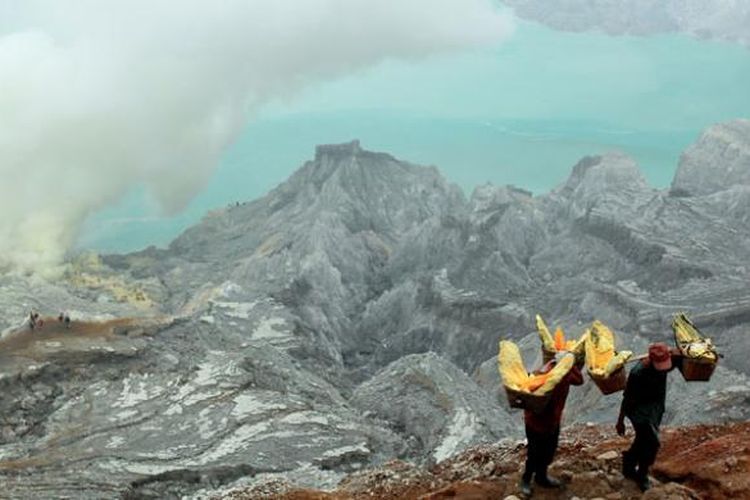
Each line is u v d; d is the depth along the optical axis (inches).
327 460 2977.4
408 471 883.4
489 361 4931.1
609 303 5162.4
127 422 3147.1
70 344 3718.0
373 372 5526.6
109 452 2878.9
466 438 3346.5
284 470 2866.6
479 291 6151.6
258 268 6707.7
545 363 600.4
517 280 6358.3
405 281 6614.2
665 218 6407.5
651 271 5748.0
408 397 3754.9
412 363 3983.8
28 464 2743.6
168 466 2792.8
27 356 3555.6
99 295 6422.2
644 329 4736.7
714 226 6274.6
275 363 4028.1
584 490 637.9
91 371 3572.8
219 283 6668.3
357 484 882.8
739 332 4512.8
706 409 3097.9
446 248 6899.6
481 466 842.2
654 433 601.6
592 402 3417.8
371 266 7214.6
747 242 6018.7
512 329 5472.4
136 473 2709.2
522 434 3459.6
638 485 629.9
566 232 6850.4
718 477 645.3
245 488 1031.6
